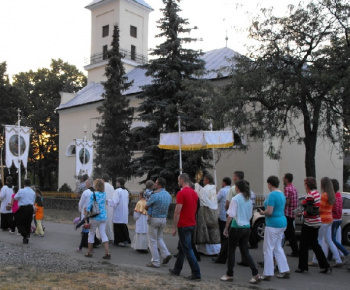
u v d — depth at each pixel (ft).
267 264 23.95
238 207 23.30
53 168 155.43
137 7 130.41
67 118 119.24
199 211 30.91
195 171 60.80
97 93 117.19
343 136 49.42
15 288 20.51
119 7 124.67
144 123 92.17
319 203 25.99
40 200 42.04
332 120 46.24
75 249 34.22
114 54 79.46
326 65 45.03
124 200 36.22
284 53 46.68
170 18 63.57
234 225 23.34
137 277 23.52
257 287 22.24
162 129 65.46
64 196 99.71
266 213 23.91
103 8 128.88
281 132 48.52
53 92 160.45
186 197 23.97
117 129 77.30
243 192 23.52
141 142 67.26
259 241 39.55
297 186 73.82
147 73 64.75
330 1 45.09
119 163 75.41
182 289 21.01
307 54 47.19
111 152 76.07
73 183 114.52
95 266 26.58
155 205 27.09
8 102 128.26
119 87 78.84
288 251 34.81
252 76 46.16
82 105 112.57
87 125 112.27
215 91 51.31
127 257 30.99
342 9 44.57
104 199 30.42
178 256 24.81
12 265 26.27
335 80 42.06
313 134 47.42
